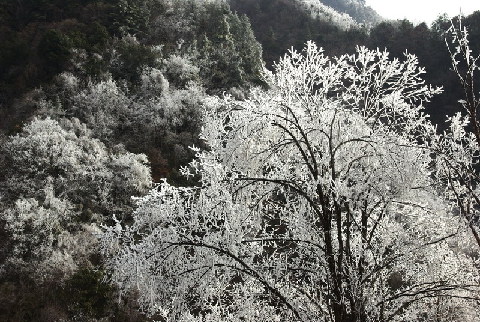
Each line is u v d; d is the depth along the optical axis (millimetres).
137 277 4352
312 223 5211
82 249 17641
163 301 4637
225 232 4477
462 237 5746
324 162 5242
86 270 16000
